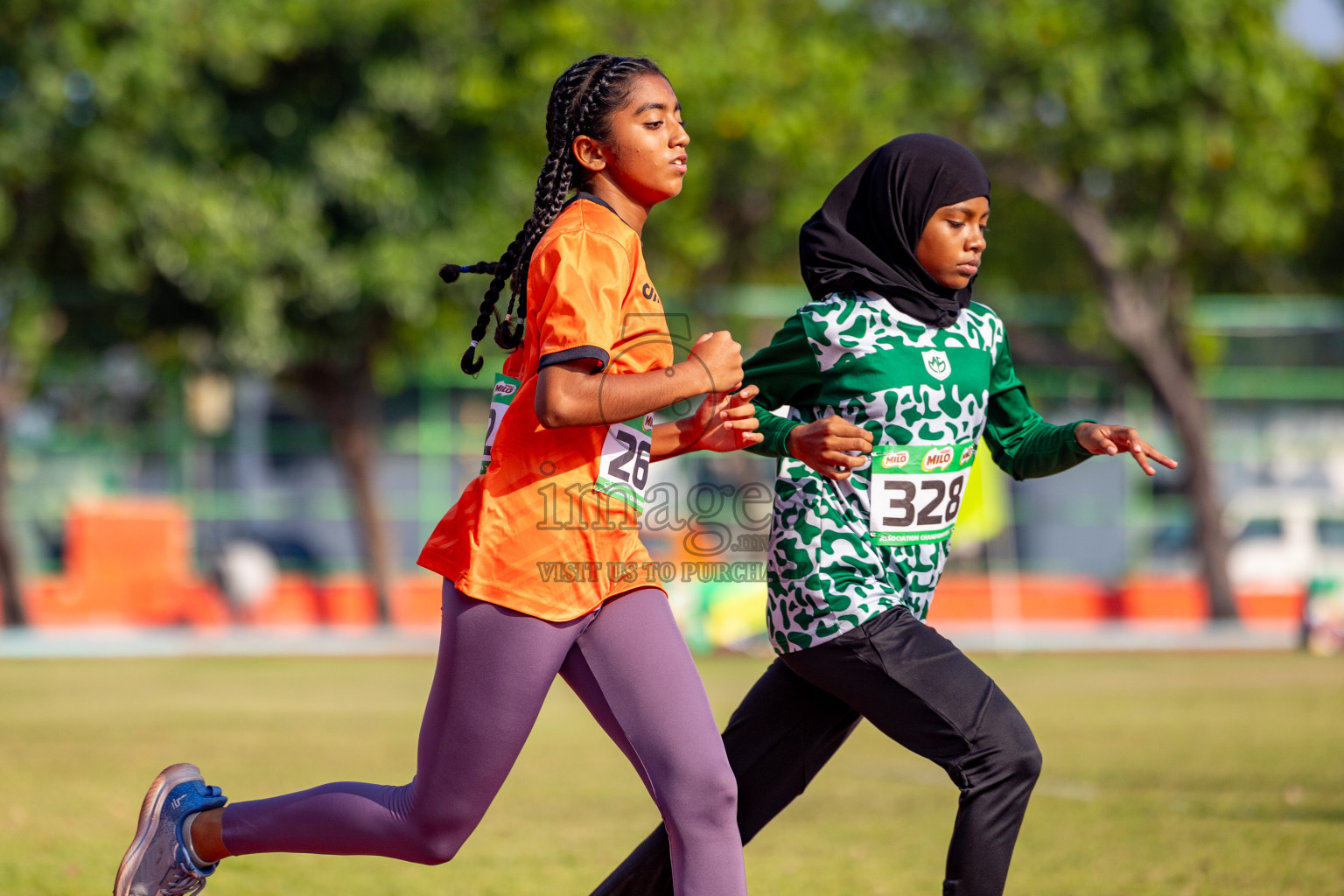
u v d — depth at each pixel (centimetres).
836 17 4241
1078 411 4412
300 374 3997
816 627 682
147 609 4006
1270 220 4122
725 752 655
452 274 672
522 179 3725
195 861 689
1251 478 4416
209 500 4153
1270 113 3984
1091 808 1205
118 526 4000
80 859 984
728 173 4069
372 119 3625
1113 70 3953
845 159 4053
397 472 4191
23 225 3641
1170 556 4372
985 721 649
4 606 3922
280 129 3597
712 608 3122
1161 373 4191
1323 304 4634
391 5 3538
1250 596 4288
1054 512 4344
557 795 1325
